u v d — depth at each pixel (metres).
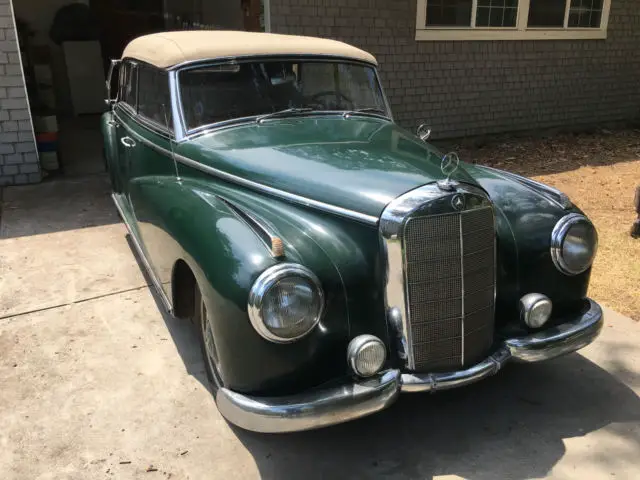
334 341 2.54
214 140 3.47
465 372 2.70
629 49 11.48
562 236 2.96
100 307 4.21
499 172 3.63
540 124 10.99
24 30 11.55
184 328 3.94
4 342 3.74
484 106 10.24
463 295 2.67
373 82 4.30
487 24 9.78
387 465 2.75
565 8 10.46
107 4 12.08
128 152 4.55
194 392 3.27
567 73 10.91
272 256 2.39
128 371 3.46
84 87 12.19
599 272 4.75
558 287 3.04
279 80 3.84
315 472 2.71
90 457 2.78
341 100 4.09
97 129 10.76
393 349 2.65
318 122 3.76
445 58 9.55
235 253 2.45
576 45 10.80
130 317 4.08
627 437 2.93
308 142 3.39
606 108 11.68
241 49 3.76
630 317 4.06
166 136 3.72
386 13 8.80
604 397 3.25
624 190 7.32
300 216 2.85
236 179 3.14
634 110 12.06
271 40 4.01
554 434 2.96
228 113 3.67
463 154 9.45
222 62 3.69
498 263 2.97
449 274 2.62
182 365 3.52
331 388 2.44
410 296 2.58
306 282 2.32
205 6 10.77
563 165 8.77
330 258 2.61
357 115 4.06
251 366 2.40
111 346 3.72
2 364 3.50
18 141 7.06
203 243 2.62
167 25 12.36
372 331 2.64
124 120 4.79
